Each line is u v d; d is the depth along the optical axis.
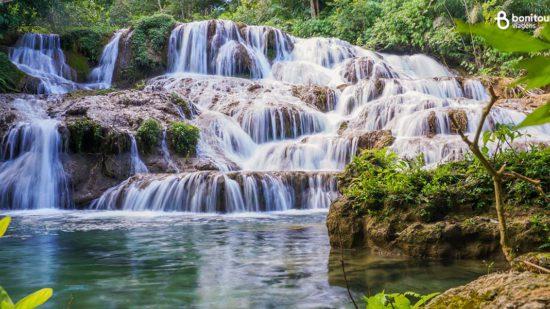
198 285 4.33
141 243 6.62
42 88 18.41
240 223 8.79
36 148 13.02
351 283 4.23
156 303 3.81
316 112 17.00
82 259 5.54
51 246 6.42
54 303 3.87
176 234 7.44
